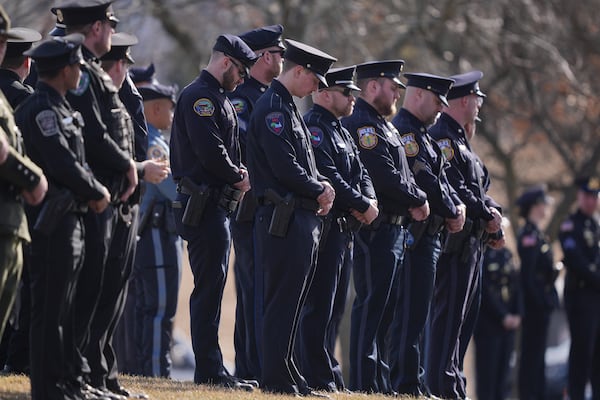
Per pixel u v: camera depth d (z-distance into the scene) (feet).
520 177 242.58
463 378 104.73
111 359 75.72
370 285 94.79
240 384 87.81
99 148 70.03
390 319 97.96
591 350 143.13
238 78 88.53
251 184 85.05
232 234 93.66
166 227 109.40
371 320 94.89
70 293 68.69
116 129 71.41
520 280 150.71
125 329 111.55
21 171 63.87
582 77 212.02
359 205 88.63
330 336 94.07
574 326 143.13
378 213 93.86
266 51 95.40
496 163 240.32
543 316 150.41
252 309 92.48
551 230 216.74
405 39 199.31
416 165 97.60
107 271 73.20
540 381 152.05
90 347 73.61
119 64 77.10
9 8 186.09
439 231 97.86
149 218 109.09
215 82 87.92
